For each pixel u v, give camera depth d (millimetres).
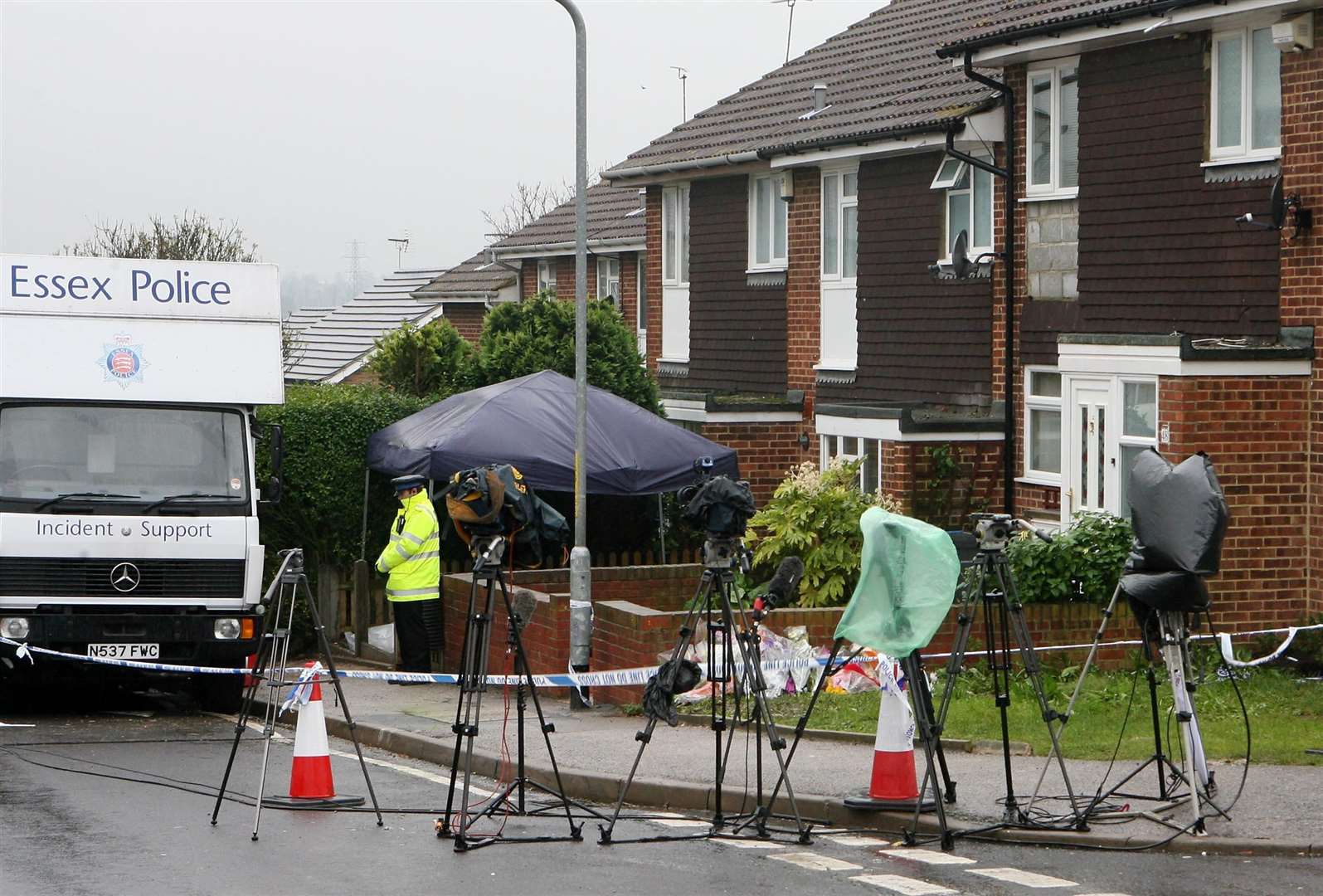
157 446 47344
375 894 25422
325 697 48594
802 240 79000
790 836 30047
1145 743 37000
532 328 73562
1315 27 49250
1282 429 49812
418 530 53031
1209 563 28734
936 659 45906
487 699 48188
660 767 35969
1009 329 63656
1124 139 57375
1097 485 55969
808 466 53969
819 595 50594
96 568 45906
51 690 53344
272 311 49344
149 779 35938
